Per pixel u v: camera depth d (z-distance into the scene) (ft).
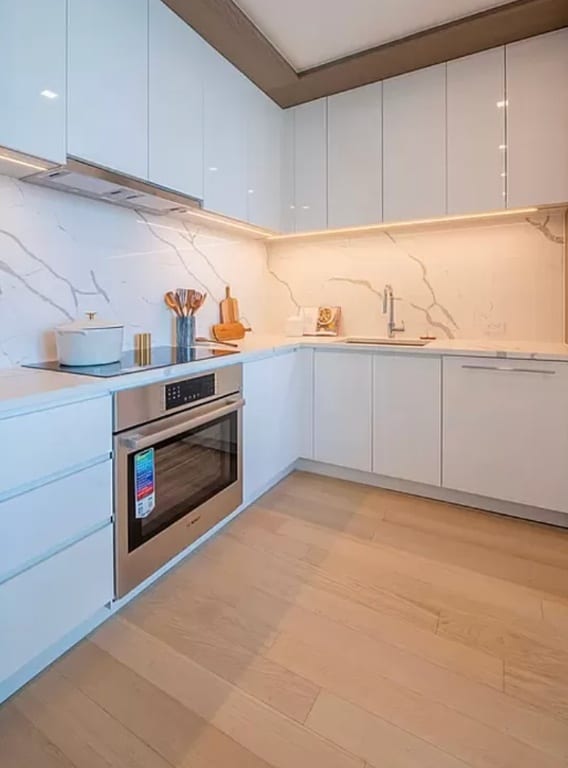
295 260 11.15
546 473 7.32
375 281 10.27
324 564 6.39
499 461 7.67
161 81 6.61
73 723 3.94
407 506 8.23
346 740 3.79
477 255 9.25
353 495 8.69
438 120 8.30
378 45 7.78
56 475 4.46
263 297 11.34
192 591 5.77
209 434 6.75
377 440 8.71
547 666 4.57
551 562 6.46
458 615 5.33
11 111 4.72
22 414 4.09
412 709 4.08
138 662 4.63
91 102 5.59
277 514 7.89
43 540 4.35
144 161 6.39
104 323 6.06
